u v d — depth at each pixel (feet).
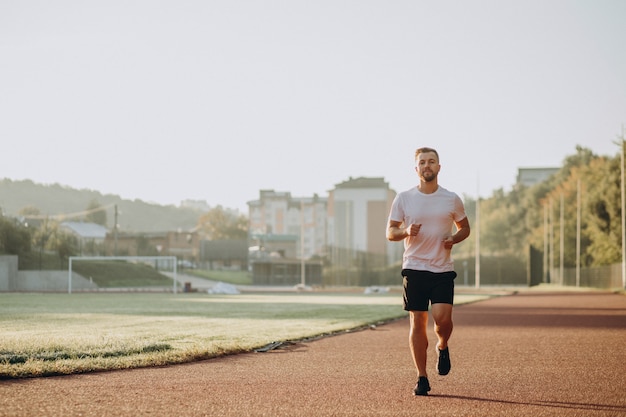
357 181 446.60
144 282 262.06
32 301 113.09
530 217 382.42
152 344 35.09
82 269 248.52
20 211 602.85
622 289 163.02
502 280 318.65
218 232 592.19
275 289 239.09
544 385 24.91
